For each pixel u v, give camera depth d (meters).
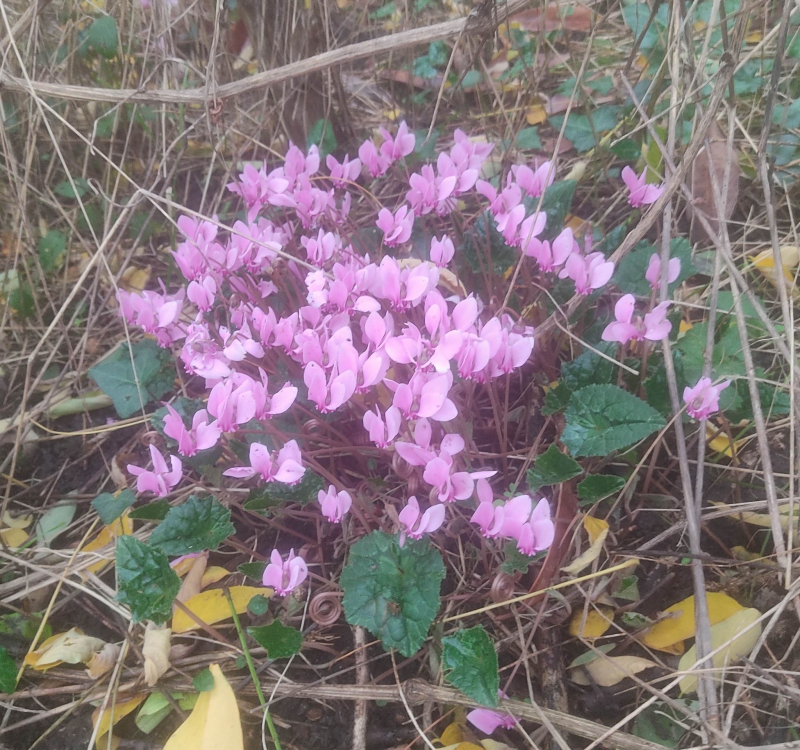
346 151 0.69
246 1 0.60
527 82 0.66
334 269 0.40
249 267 0.45
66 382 0.58
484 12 0.43
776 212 0.60
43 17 0.63
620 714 0.37
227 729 0.34
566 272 0.40
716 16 0.49
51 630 0.43
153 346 0.51
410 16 0.71
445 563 0.43
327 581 0.41
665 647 0.38
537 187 0.46
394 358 0.33
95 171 0.69
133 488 0.49
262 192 0.47
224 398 0.35
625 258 0.48
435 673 0.38
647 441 0.44
